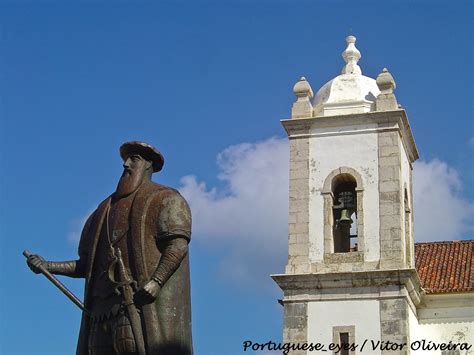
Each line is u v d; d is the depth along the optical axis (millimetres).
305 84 32781
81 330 7965
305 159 31750
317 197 31156
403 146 32250
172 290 7773
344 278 29391
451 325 31609
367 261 29797
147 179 8273
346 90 32594
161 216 7848
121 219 7906
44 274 8016
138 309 7625
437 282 32469
